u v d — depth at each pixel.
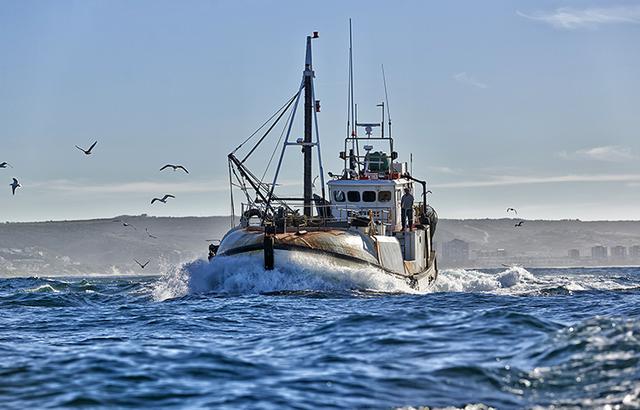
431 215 148.88
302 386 49.31
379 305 91.12
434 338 60.50
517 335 60.28
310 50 129.75
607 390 46.84
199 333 72.38
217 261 110.44
